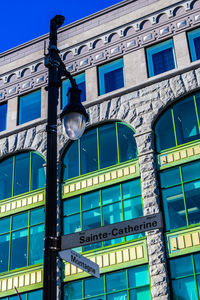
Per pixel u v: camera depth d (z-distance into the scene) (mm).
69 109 9180
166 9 24234
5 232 22734
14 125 25641
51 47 9594
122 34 24922
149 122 21562
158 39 23719
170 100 21641
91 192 21469
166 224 18953
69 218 21359
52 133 8711
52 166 8383
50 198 8109
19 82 27125
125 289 18500
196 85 21375
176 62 22641
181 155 20141
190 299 17109
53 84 9219
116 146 22078
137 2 25344
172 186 19656
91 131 23094
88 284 19422
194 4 23672
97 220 20625
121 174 21078
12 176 24297
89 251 20109
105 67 24625
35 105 25859
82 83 24844
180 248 18156
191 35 23094
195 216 18594
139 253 18906
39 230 21859
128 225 8430
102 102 23406
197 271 17469
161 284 17641
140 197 20078
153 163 20391
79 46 25875
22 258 21594
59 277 19984
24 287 20703
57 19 9969
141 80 22953
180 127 20984
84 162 22469
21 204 23016
